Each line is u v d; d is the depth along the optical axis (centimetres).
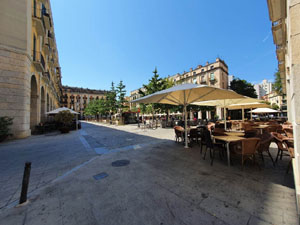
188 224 177
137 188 273
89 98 6456
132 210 208
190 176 319
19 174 368
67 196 252
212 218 186
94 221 188
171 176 322
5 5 912
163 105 1691
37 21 1173
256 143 349
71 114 1366
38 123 1340
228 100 812
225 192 247
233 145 395
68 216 199
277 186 262
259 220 179
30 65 1062
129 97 5994
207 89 459
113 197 245
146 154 517
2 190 287
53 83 2531
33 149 646
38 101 1357
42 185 305
